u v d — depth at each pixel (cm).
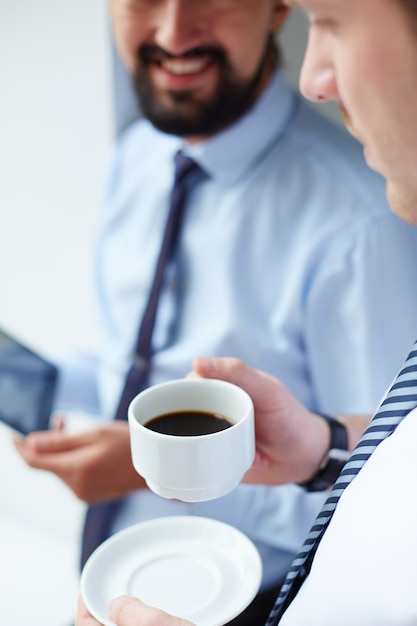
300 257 134
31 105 205
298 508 129
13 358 137
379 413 60
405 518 52
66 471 131
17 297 236
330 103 156
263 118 139
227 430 67
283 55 159
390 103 54
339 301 129
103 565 75
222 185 143
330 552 58
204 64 132
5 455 247
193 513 137
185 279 145
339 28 54
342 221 132
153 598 71
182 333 145
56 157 208
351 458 62
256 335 137
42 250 223
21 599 220
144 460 69
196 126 137
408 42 51
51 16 191
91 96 193
